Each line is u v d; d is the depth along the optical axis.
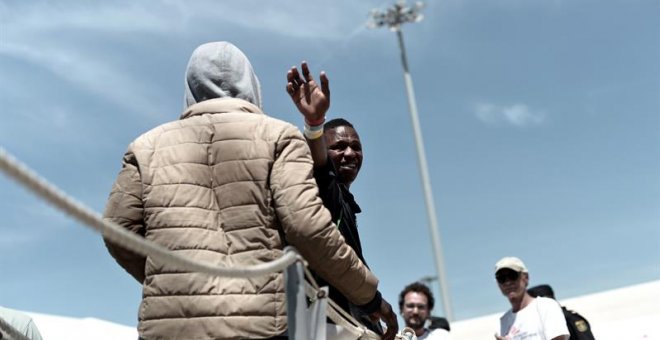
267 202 2.91
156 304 2.78
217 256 2.82
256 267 2.32
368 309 3.22
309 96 3.29
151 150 3.04
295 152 2.98
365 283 3.03
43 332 8.57
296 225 2.81
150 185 2.96
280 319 2.77
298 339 2.50
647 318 13.30
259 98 3.46
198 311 2.73
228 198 2.91
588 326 6.81
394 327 3.47
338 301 3.45
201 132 3.04
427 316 7.69
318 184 3.39
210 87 3.27
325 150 3.40
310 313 2.77
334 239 2.85
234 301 2.74
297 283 2.56
